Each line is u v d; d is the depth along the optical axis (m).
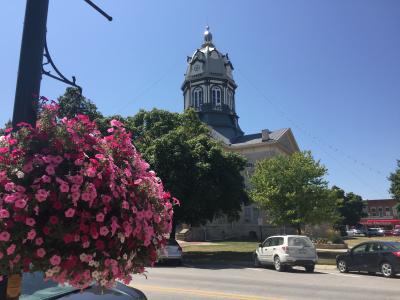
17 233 2.73
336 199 31.06
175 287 13.28
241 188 30.12
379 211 118.81
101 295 4.60
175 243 23.77
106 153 3.25
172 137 27.61
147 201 3.35
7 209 2.76
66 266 2.84
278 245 20.91
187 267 21.64
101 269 2.99
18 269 2.84
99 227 2.94
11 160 2.95
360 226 101.88
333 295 12.16
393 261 17.45
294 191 29.81
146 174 3.47
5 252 2.73
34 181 2.87
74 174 3.00
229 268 21.38
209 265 23.30
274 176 30.94
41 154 3.03
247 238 56.66
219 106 69.06
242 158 30.84
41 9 3.65
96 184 2.99
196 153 27.91
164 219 3.54
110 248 3.01
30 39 3.56
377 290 13.30
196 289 12.88
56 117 3.24
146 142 28.94
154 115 31.86
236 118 70.25
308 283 14.91
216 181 28.75
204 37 73.69
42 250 2.78
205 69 70.00
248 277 16.70
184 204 27.08
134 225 3.15
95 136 3.39
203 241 54.41
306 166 30.41
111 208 3.04
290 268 21.44
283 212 30.62
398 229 84.06
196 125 33.34
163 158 26.97
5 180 2.85
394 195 37.41
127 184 3.23
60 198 2.86
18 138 3.07
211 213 29.14
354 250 19.59
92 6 4.44
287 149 64.38
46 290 4.43
